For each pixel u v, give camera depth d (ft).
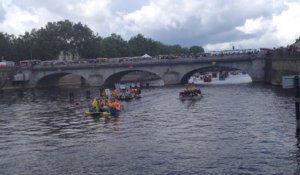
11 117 241.76
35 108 285.02
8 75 517.14
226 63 443.32
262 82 427.74
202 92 350.02
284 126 170.60
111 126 192.34
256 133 160.35
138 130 178.91
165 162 126.82
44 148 151.64
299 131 157.79
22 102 333.42
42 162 132.87
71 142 159.84
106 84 505.25
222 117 203.00
